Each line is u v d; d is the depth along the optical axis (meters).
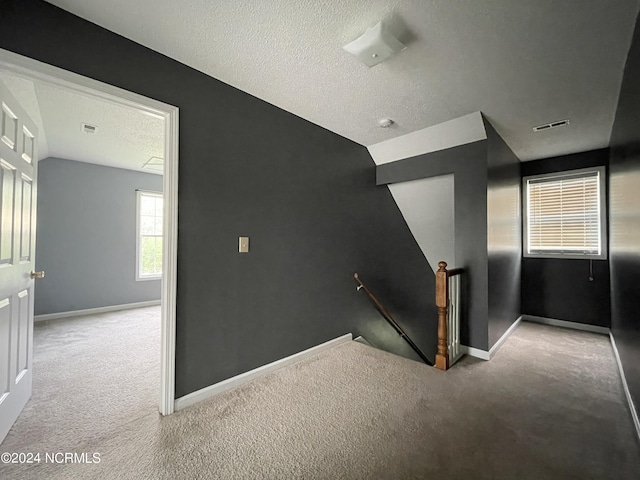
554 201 4.02
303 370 2.50
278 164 2.54
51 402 1.99
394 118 2.74
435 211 3.47
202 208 2.04
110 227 4.73
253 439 1.62
